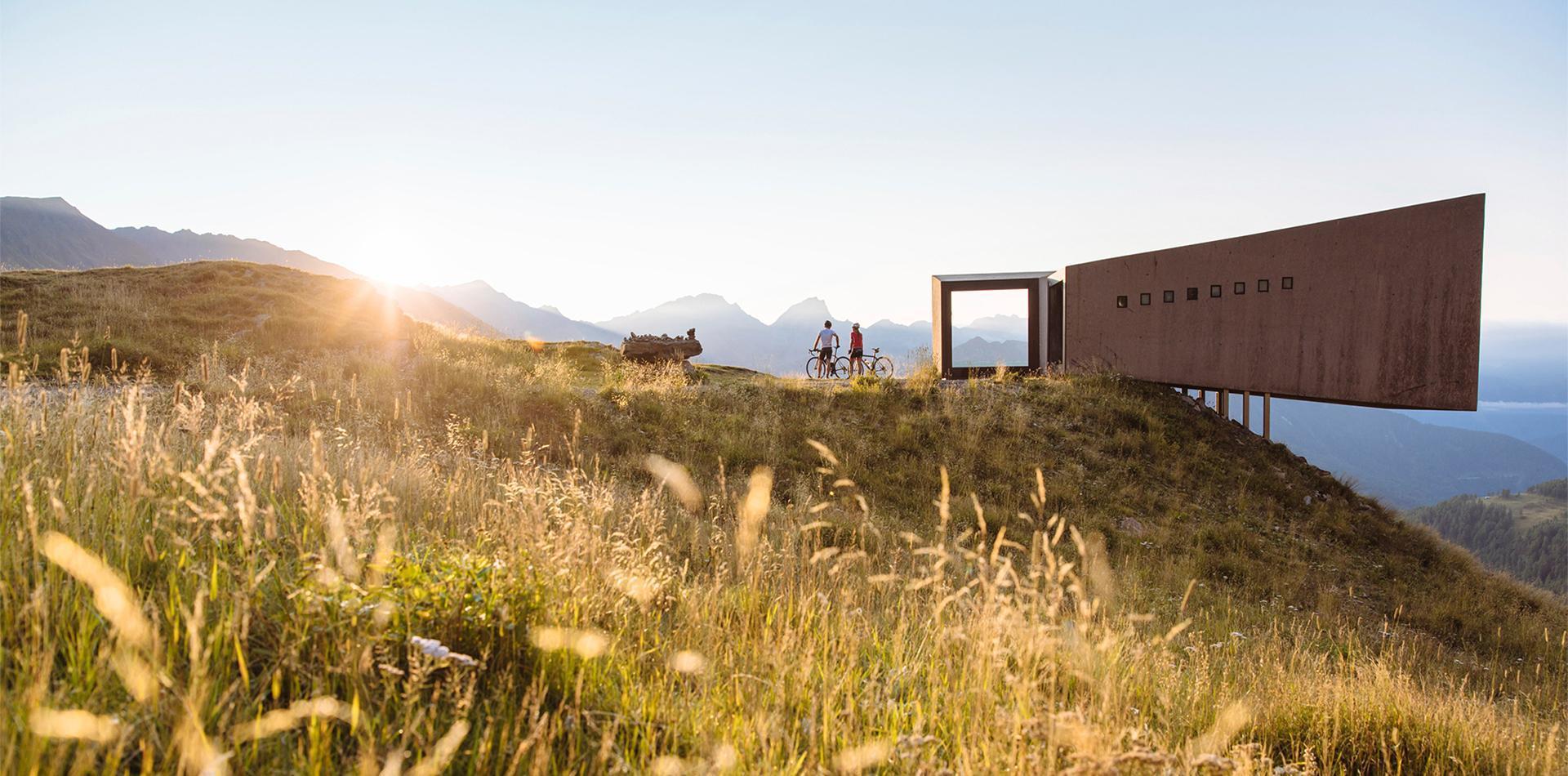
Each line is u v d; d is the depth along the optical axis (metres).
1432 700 5.30
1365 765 4.13
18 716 1.77
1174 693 4.23
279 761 2.00
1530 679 10.30
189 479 2.64
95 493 3.34
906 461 15.73
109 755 1.70
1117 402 20.36
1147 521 14.88
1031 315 25.92
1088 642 3.68
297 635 2.44
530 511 3.63
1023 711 2.67
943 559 3.55
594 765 2.21
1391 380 18.31
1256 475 18.23
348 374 15.41
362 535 2.99
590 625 3.09
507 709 2.48
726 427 16.09
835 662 3.39
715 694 2.87
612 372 20.11
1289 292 19.98
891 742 2.68
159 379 13.10
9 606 2.28
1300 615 11.73
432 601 2.84
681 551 6.17
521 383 16.33
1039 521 13.04
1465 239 17.39
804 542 4.71
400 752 1.78
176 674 2.14
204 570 2.71
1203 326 21.55
